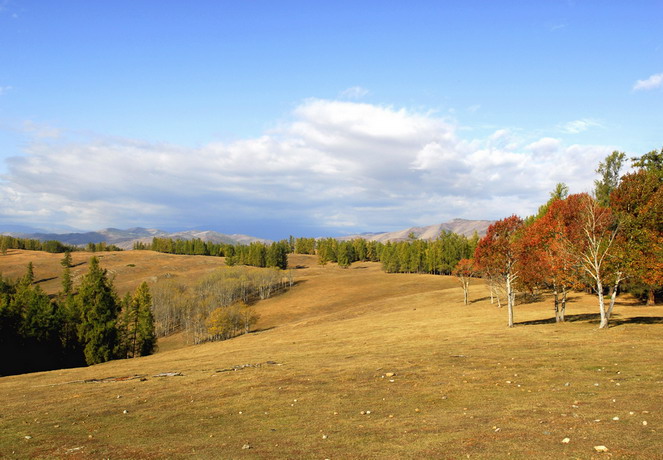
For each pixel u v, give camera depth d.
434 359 27.03
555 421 12.27
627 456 9.06
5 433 15.95
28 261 193.38
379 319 68.25
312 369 26.75
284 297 135.00
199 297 126.94
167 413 17.88
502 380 19.22
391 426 13.46
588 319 44.25
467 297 83.94
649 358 21.77
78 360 67.25
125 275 179.00
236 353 43.47
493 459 9.64
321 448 11.69
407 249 174.25
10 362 60.41
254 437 13.43
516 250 46.66
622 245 37.09
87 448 13.36
